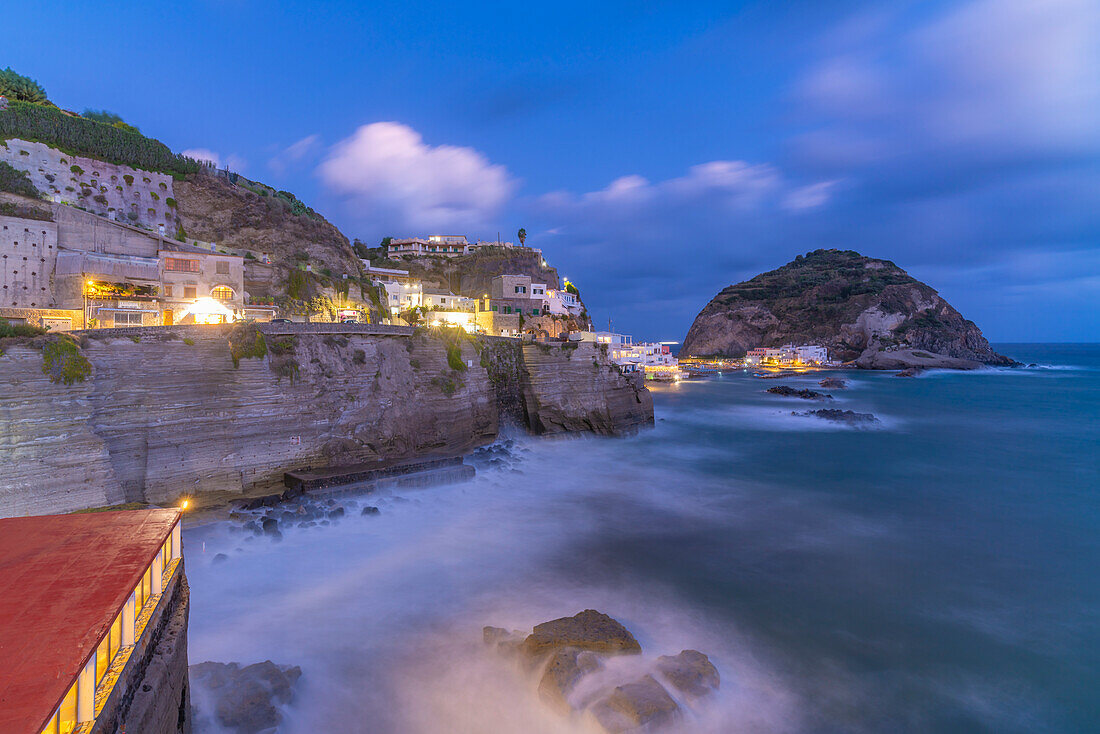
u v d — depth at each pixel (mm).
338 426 33281
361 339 36250
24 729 5922
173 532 12281
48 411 22000
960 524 32250
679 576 24734
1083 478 43156
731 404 91812
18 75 52156
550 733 14836
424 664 17547
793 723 15773
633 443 54094
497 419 47719
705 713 15516
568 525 30562
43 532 11242
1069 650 19641
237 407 28641
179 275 42281
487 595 22234
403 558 25062
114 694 8031
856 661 18734
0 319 23688
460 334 45281
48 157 46000
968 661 18906
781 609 22047
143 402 25703
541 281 104000
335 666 17312
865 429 65688
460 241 111062
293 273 53562
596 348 56188
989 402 95750
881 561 26875
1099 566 26547
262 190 65625
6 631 7742
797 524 31953
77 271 38500
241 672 15438
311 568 23469
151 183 52250
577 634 17375
